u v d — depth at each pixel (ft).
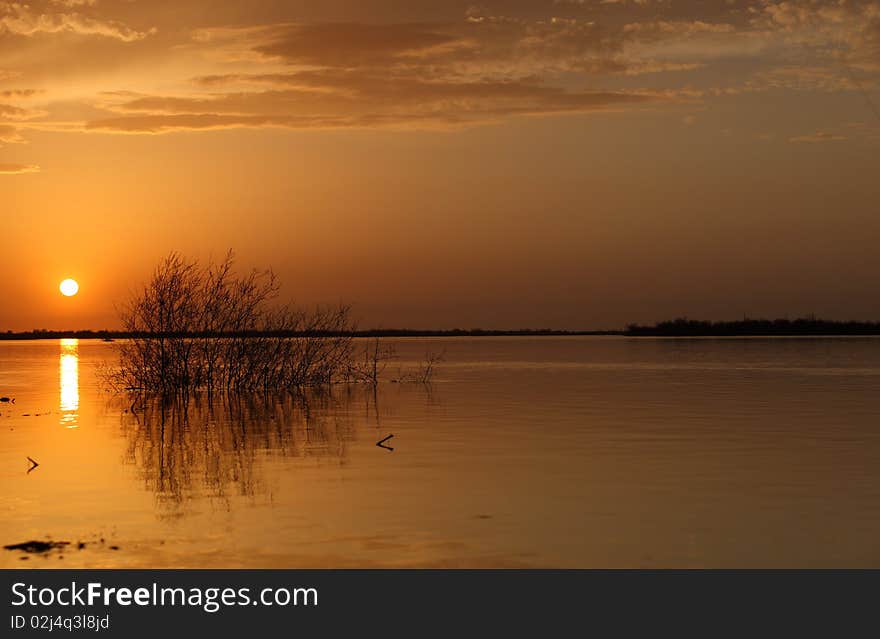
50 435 82.74
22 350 405.39
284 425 89.40
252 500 52.37
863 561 40.57
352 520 47.42
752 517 47.55
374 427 86.17
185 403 115.85
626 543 43.19
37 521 47.78
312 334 144.87
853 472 59.52
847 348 293.43
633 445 71.67
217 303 137.18
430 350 331.98
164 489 55.83
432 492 54.03
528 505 50.44
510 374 168.04
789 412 95.04
